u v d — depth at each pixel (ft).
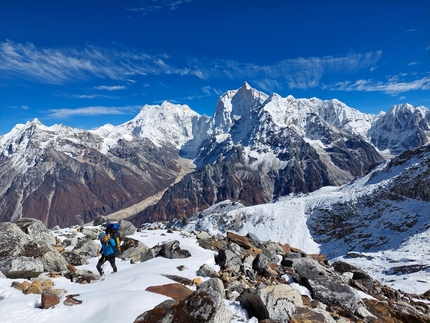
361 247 310.86
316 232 367.45
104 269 45.39
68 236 73.51
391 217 327.26
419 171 354.74
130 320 22.93
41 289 30.25
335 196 402.52
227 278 38.63
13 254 38.22
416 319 38.04
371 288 52.13
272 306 26.21
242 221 425.28
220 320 21.34
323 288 37.83
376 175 501.15
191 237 75.00
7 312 24.58
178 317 21.52
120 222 78.38
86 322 23.49
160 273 38.75
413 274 148.46
